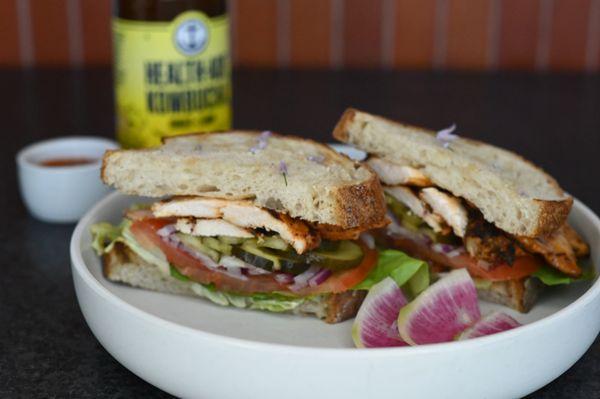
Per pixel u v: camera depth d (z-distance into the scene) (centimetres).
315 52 89
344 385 36
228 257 44
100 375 41
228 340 36
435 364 36
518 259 45
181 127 56
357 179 43
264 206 43
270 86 81
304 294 43
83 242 46
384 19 88
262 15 88
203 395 37
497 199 43
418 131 49
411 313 41
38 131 70
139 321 38
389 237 47
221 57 57
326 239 44
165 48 55
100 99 77
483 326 41
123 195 50
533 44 89
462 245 46
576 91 81
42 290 48
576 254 45
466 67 90
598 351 42
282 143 49
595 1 87
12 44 90
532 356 37
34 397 39
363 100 77
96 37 89
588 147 67
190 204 44
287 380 36
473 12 88
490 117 73
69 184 54
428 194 45
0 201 59
